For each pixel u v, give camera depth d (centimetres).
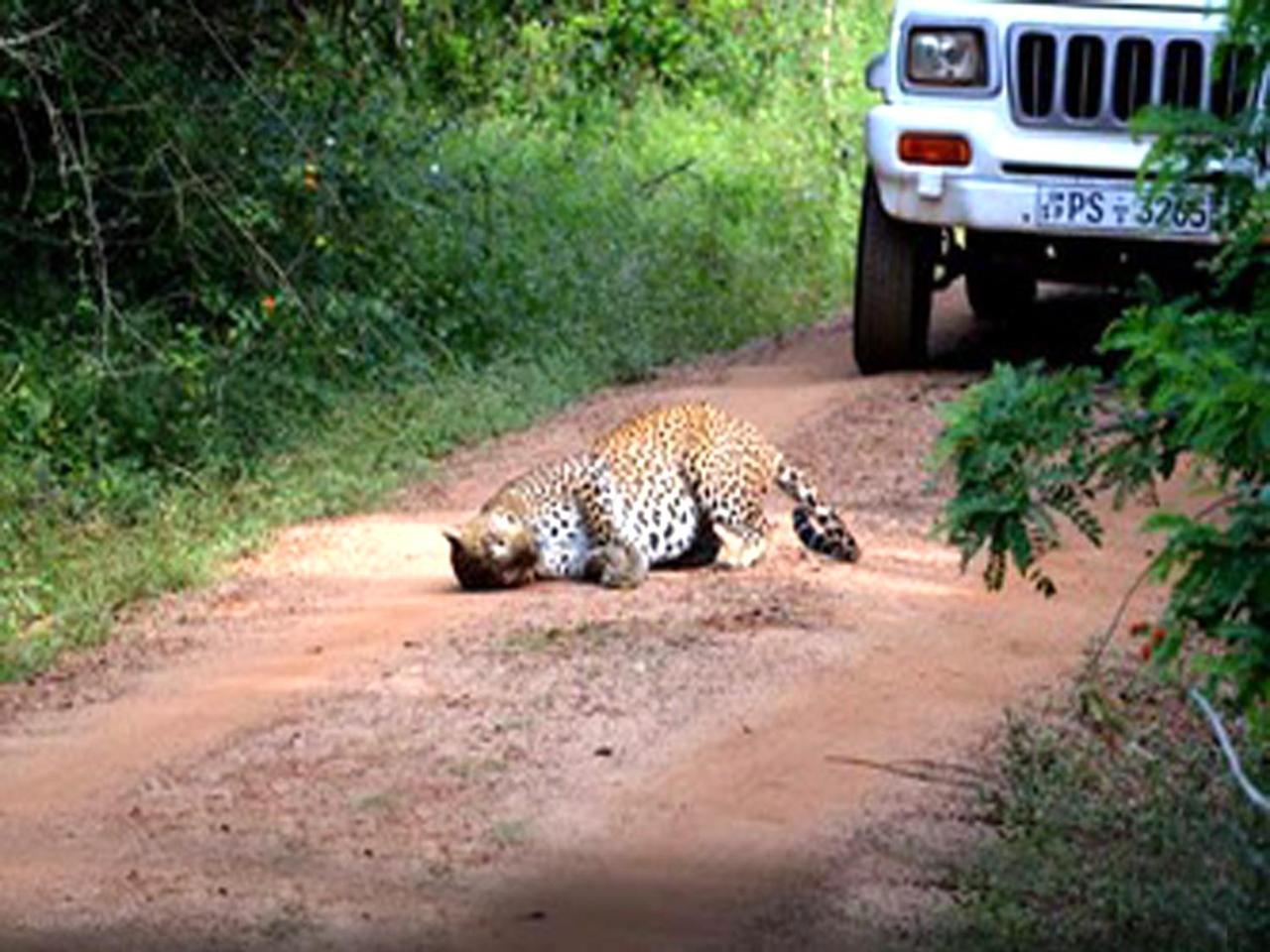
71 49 1762
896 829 991
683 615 1310
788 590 1356
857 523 1508
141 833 998
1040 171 1822
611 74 3050
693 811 1009
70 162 1834
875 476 1619
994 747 1095
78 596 1427
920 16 1836
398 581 1434
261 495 1641
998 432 910
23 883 941
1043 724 1122
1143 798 1027
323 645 1291
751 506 1416
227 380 1791
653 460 1415
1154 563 850
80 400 1711
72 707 1214
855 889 925
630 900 910
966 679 1198
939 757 1082
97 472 1656
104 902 916
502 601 1359
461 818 1002
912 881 937
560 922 888
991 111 1828
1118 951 868
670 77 3133
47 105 1700
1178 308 901
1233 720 1105
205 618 1380
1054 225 1822
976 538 918
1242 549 834
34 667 1298
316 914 898
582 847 967
